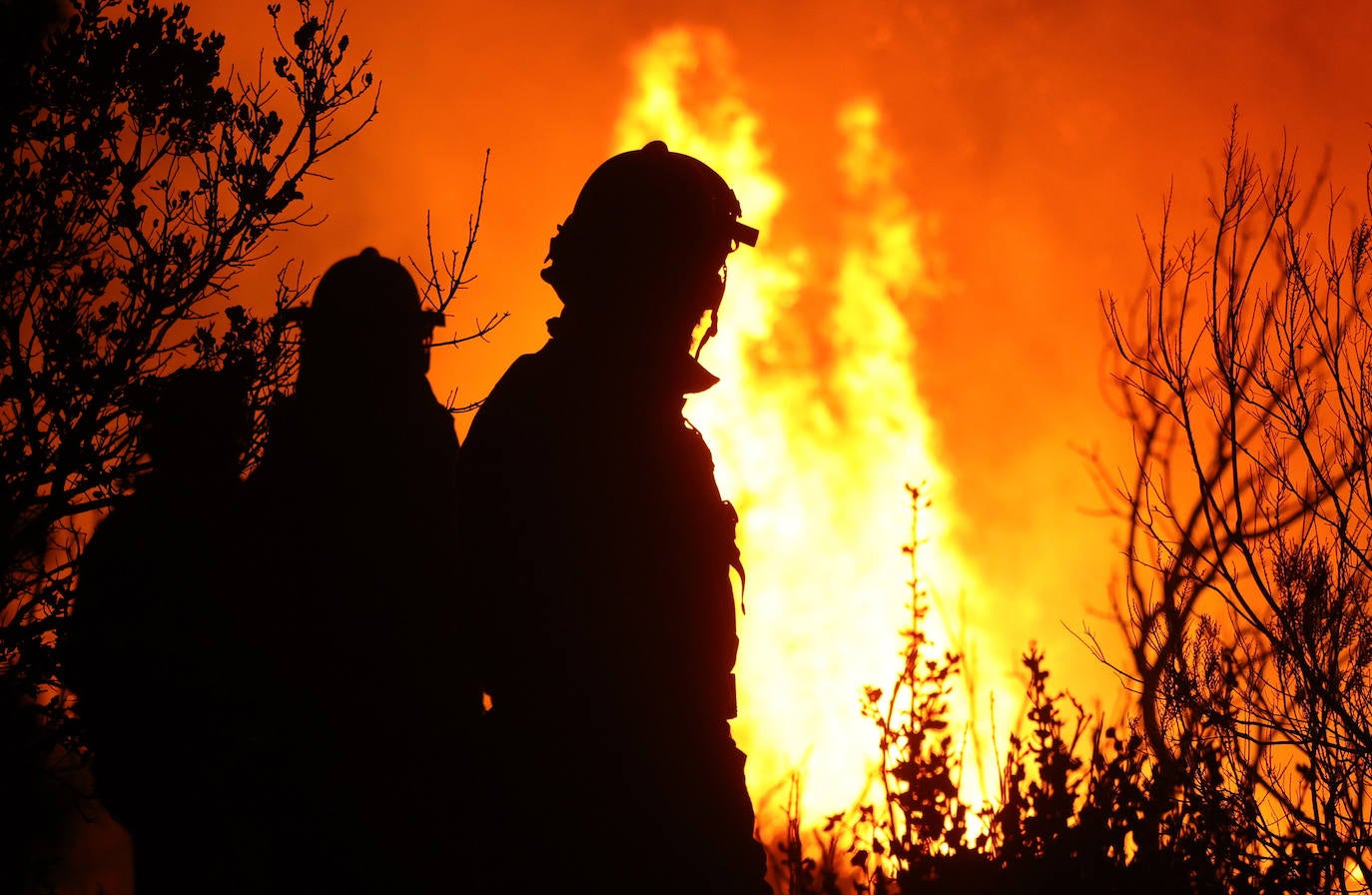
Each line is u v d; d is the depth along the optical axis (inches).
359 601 75.8
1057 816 93.7
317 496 77.6
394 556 77.2
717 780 68.1
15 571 119.7
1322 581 109.3
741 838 68.5
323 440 78.9
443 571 78.7
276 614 75.3
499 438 71.4
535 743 67.2
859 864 93.9
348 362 80.8
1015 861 93.4
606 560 68.4
